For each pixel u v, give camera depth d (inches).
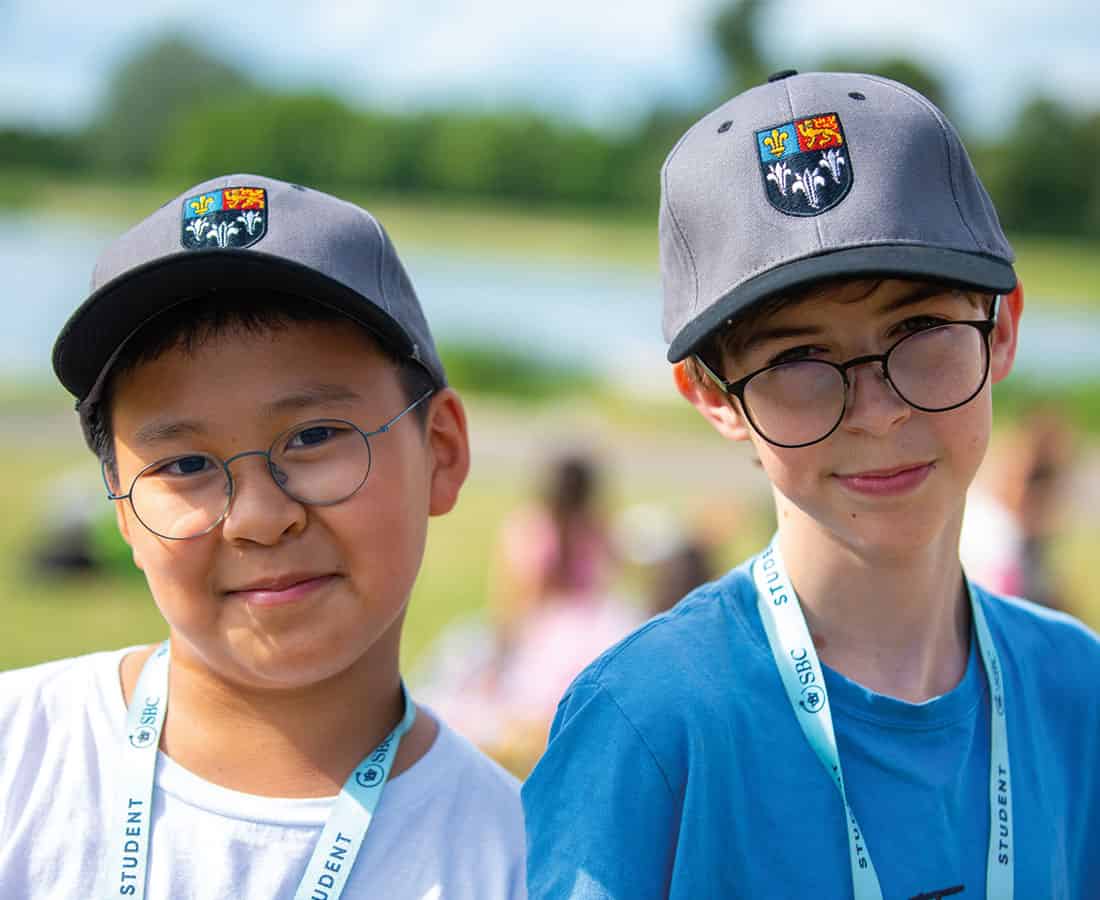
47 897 73.6
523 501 482.9
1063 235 2078.0
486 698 208.1
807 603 74.9
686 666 72.6
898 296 68.6
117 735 79.0
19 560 351.6
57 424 595.5
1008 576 194.9
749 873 69.0
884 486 69.9
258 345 73.9
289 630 73.7
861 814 70.7
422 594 340.5
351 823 75.4
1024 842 72.7
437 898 74.0
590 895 67.2
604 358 943.7
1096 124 2090.3
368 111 2628.0
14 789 76.9
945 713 73.5
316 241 77.2
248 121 2463.1
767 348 70.2
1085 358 1103.6
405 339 78.1
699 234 72.8
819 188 69.6
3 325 910.4
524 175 2400.3
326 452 74.4
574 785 70.5
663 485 520.4
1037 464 197.8
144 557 76.4
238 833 75.0
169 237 76.6
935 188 71.2
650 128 2411.4
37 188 2095.2
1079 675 80.0
